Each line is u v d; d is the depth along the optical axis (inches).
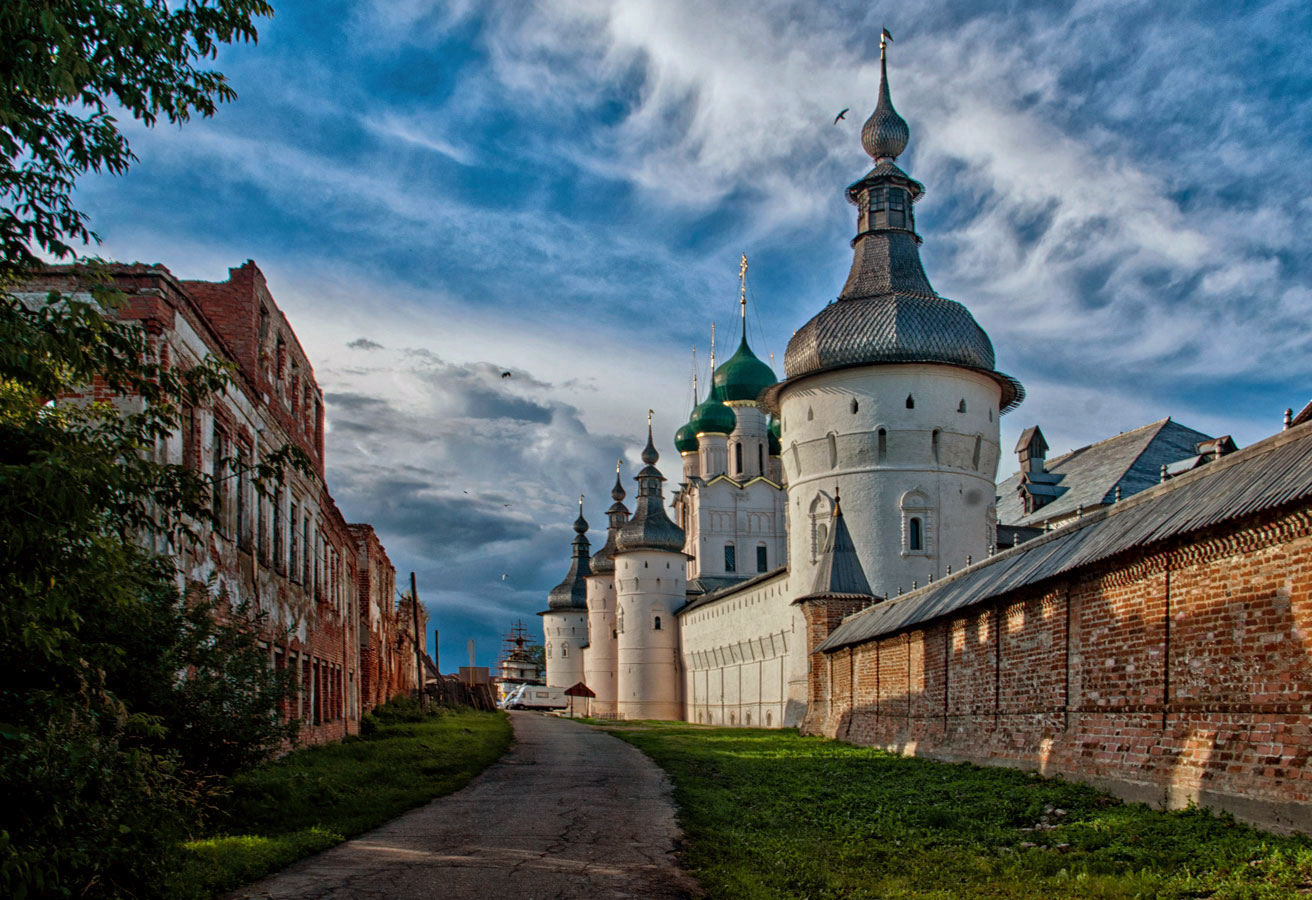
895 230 2440.9
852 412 2289.6
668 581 3843.5
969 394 2305.6
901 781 869.2
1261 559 565.3
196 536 435.8
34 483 333.4
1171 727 634.2
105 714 411.2
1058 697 800.3
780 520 4013.3
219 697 617.0
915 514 2245.3
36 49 359.6
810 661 1680.6
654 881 478.3
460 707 2514.8
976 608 965.8
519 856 542.6
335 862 525.7
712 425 4079.7
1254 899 403.2
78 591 371.6
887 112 2475.4
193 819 557.6
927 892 441.7
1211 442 2230.6
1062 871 475.5
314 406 1323.8
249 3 418.9
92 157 395.9
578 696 4195.4
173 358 716.0
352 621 1546.5
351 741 1339.8
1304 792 507.2
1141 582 680.4
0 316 365.7
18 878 317.4
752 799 794.2
